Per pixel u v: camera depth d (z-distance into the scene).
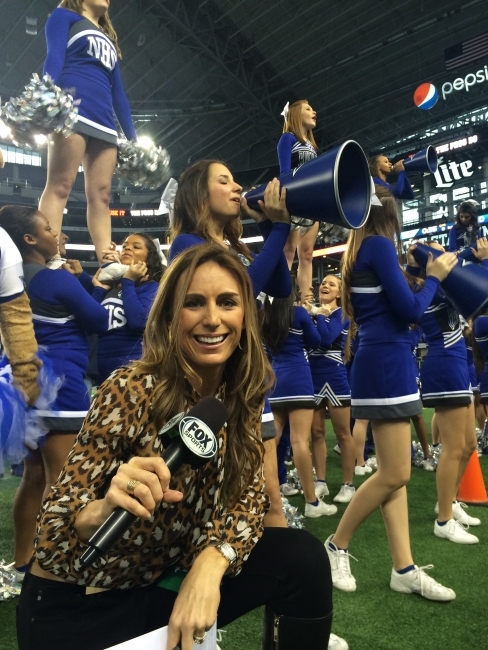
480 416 6.46
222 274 1.13
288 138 3.97
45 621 1.07
